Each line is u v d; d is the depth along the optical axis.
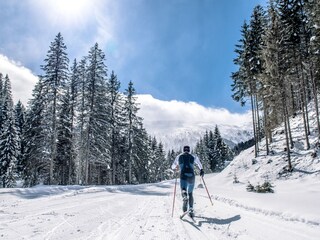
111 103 43.47
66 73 32.41
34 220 7.09
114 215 8.33
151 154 70.25
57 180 39.69
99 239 5.22
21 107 59.59
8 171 41.59
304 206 8.66
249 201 10.83
